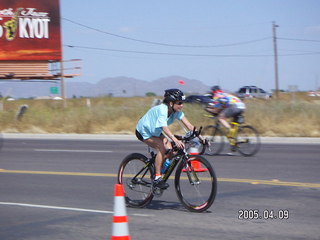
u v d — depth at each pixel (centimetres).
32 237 634
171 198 861
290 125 2025
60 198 873
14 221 716
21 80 4444
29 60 4319
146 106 2502
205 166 754
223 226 671
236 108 1425
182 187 852
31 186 995
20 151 1642
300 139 1878
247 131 1431
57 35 4347
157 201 841
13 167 1270
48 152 1600
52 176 1114
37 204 827
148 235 633
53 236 636
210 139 1467
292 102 2352
